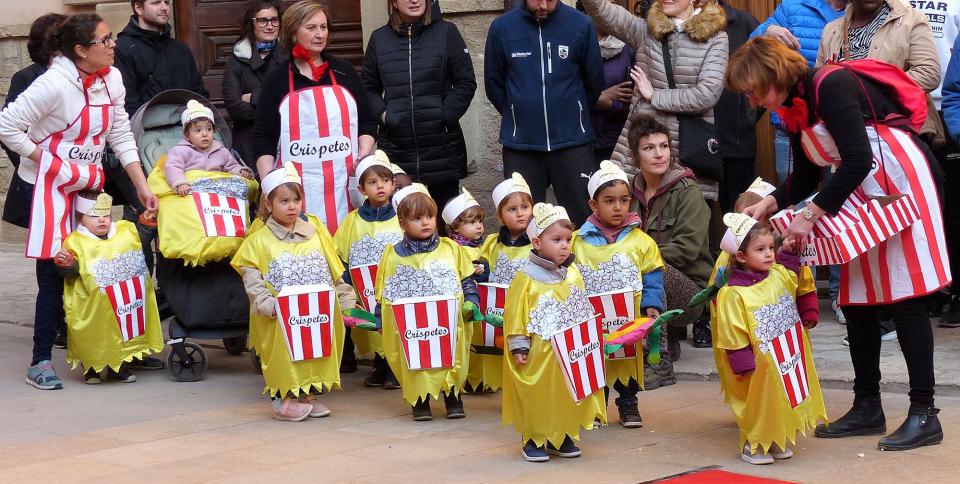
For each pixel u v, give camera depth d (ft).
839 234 17.15
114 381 24.31
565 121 25.46
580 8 29.07
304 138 23.98
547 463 17.58
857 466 16.75
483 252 21.74
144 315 24.08
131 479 17.20
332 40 34.06
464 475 16.98
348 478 16.94
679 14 25.44
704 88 24.72
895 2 23.70
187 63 28.63
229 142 25.30
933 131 23.12
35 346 24.02
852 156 16.76
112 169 25.53
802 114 17.29
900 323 17.63
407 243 20.62
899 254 17.35
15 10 39.37
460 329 20.43
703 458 17.58
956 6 25.53
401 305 20.24
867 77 17.33
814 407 17.75
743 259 17.30
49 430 20.36
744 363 17.02
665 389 22.21
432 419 20.67
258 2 27.81
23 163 23.88
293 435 19.72
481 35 31.04
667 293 22.08
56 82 23.02
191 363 24.18
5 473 17.74
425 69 26.96
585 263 20.12
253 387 23.62
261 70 28.02
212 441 19.39
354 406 21.88
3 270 37.35
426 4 27.09
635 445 18.48
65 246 23.39
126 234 24.09
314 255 21.38
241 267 21.38
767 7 30.12
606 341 18.49
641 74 25.46
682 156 25.02
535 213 17.72
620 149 25.67
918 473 16.24
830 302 28.63
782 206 18.74
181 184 23.68
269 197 21.29
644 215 22.77
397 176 24.02
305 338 20.70
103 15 37.32
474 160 31.48
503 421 18.02
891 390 20.80
